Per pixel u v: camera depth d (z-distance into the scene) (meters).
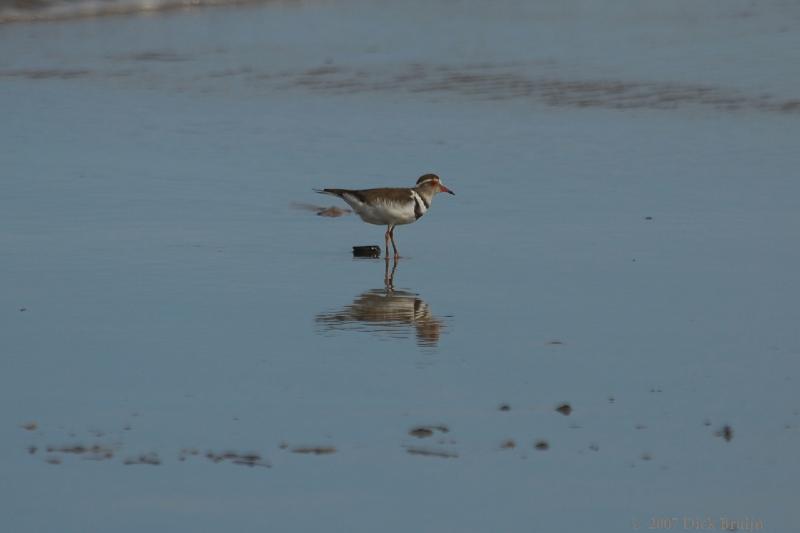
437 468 10.00
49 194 19.50
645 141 23.12
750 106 25.89
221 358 12.50
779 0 40.41
